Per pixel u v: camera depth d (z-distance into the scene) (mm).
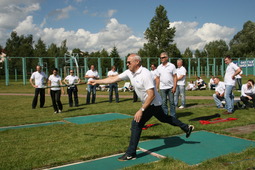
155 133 5473
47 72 32719
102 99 13695
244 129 5793
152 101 4020
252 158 3762
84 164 3744
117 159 3939
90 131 5844
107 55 56312
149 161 3828
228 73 7879
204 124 6340
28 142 4957
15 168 3561
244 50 53656
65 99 14062
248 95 8930
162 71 6820
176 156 4020
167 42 53125
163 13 54000
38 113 9055
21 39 71625
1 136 5488
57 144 4777
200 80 19609
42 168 3609
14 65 36656
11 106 11125
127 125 6438
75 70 36344
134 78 3934
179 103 10984
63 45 60188
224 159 3734
